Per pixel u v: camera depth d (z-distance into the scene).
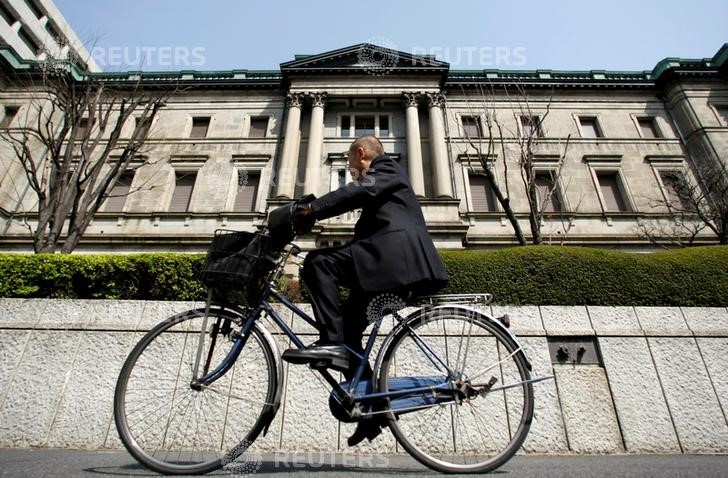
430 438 2.69
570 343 3.19
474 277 3.80
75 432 2.81
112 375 3.04
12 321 3.31
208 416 2.75
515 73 21.97
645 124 19.88
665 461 2.30
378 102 19.94
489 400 2.77
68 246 6.82
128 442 1.79
